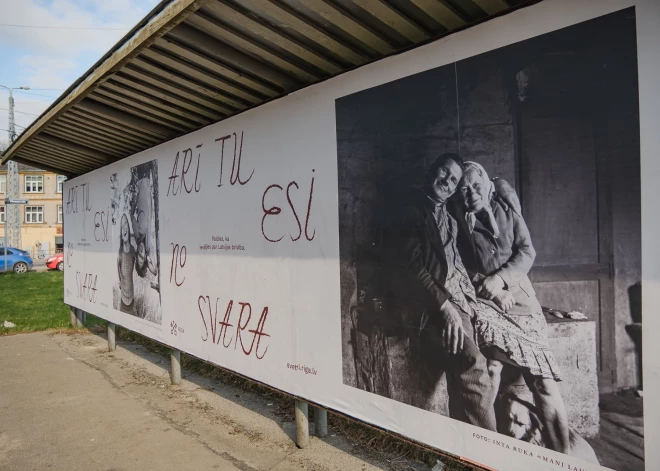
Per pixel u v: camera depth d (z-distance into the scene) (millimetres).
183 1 2334
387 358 2682
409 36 2635
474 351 2256
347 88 2889
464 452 2307
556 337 1974
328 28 2633
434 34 2590
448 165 2350
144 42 2750
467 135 2264
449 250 2355
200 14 2627
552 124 1972
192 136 4492
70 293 8039
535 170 2025
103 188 6562
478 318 2236
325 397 3100
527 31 2037
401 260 2590
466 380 2291
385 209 2676
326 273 3068
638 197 1748
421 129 2471
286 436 3686
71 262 7953
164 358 6242
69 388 5020
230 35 2814
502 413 2152
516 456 2105
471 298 2262
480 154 2215
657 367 1705
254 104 3930
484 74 2189
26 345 7086
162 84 3678
